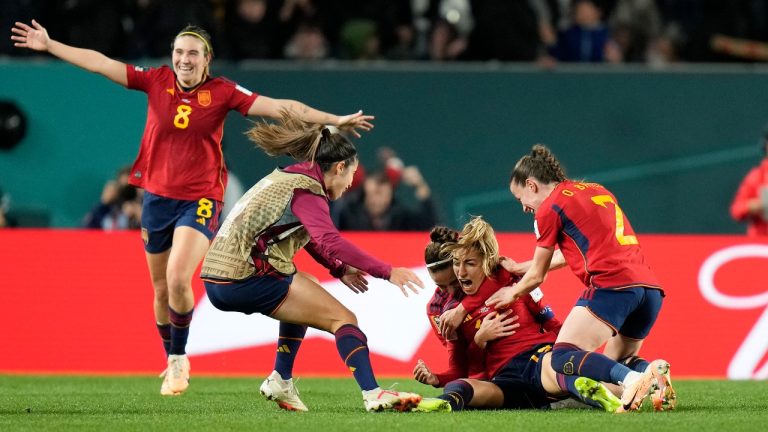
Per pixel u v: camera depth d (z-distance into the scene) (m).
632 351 22.38
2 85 43.69
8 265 34.72
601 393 20.41
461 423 18.67
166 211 26.61
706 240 34.16
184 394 26.94
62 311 34.44
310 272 33.69
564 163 44.38
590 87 44.28
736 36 51.38
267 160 43.16
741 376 33.44
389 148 44.22
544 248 21.38
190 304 26.41
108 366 34.12
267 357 33.66
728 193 44.47
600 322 20.80
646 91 44.28
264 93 44.03
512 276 22.16
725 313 33.78
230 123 43.12
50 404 23.95
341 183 21.30
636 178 44.44
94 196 43.91
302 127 21.50
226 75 43.97
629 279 20.97
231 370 33.56
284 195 20.67
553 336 22.19
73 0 45.88
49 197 43.78
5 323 34.47
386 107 44.19
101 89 43.81
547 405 21.94
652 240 34.12
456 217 44.25
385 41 49.41
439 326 22.75
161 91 26.55
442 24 47.94
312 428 18.33
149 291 34.41
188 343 33.66
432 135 44.19
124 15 46.34
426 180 44.28
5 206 43.50
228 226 21.06
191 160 26.45
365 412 21.19
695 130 44.38
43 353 34.28
